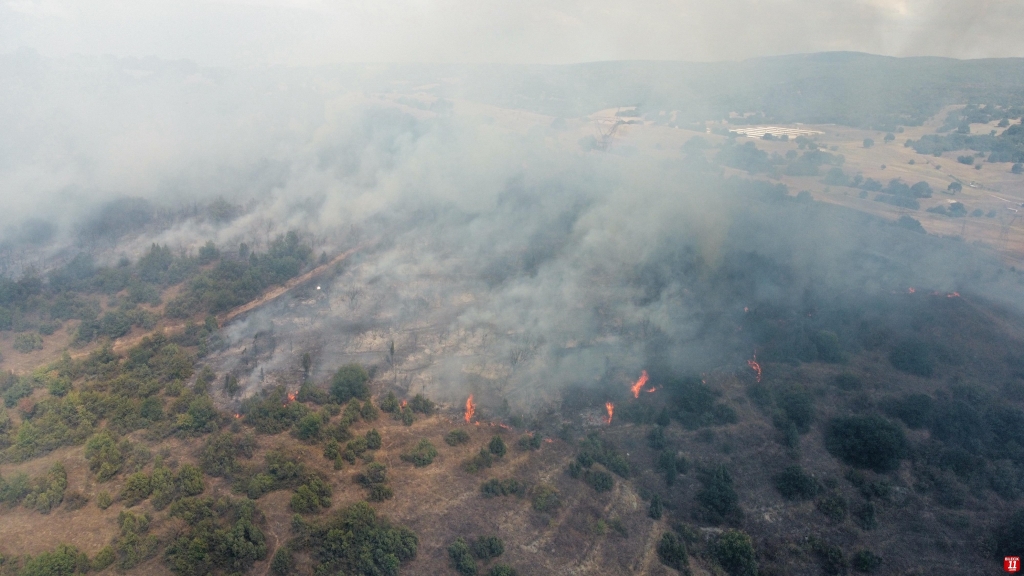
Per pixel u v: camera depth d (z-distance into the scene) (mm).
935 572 98312
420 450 107625
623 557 96750
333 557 86250
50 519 90625
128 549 83812
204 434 108750
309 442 107500
